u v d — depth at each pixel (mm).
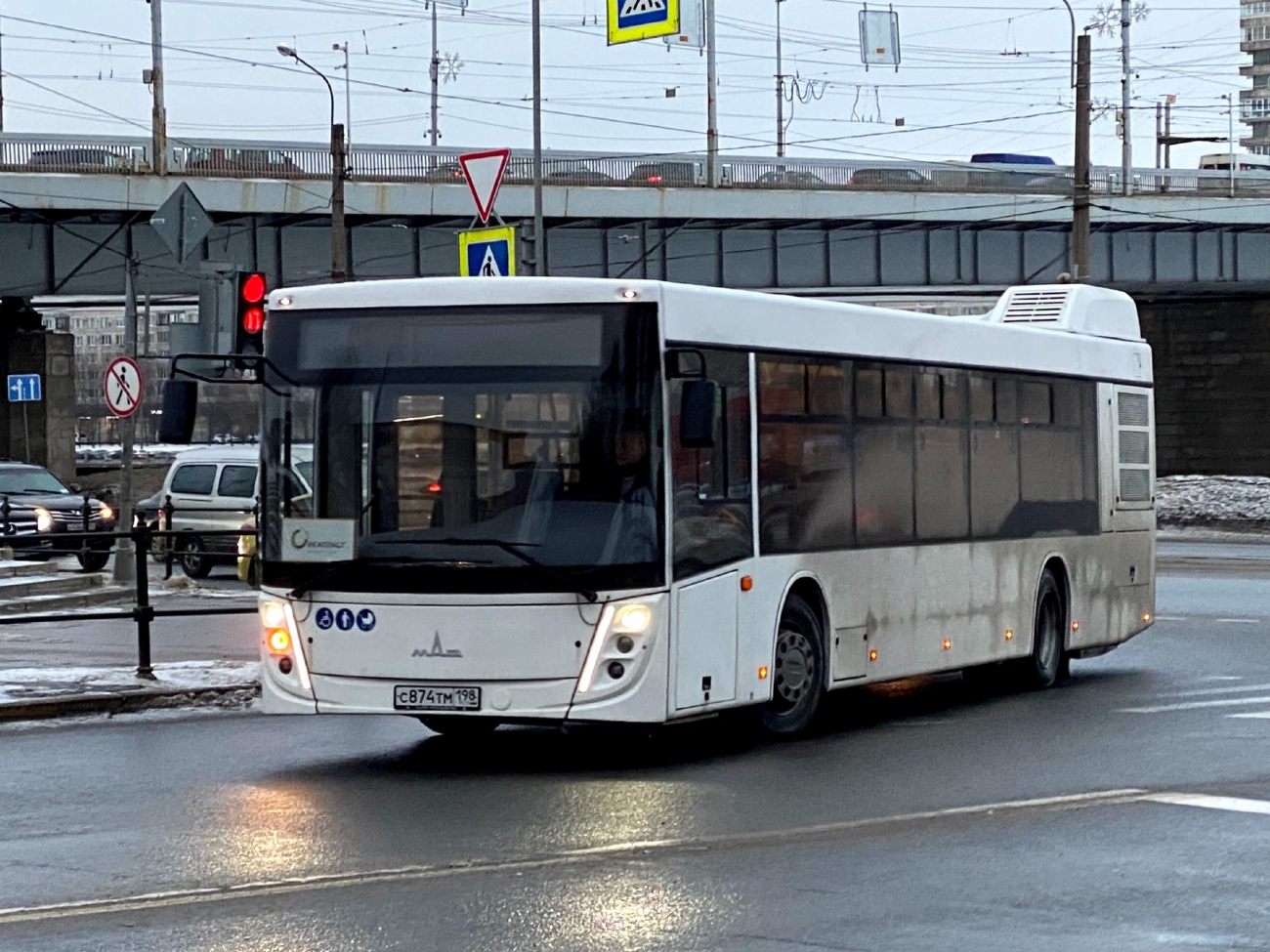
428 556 11016
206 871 8148
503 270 26953
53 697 13938
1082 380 16828
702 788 10445
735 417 11875
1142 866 8156
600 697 10867
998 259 54750
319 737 12875
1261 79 176625
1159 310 67125
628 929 6969
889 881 7848
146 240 46625
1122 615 17531
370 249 48531
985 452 15016
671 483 11117
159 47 53125
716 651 11547
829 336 12953
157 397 147500
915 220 51500
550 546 10914
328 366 11352
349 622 11172
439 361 11180
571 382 11023
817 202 50375
